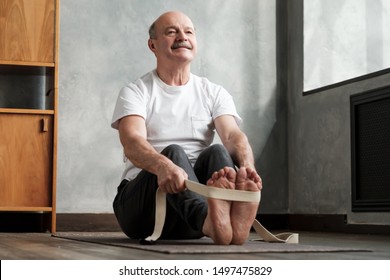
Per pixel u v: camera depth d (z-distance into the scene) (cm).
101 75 453
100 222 444
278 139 486
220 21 477
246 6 483
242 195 204
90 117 449
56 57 402
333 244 273
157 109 246
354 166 399
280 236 253
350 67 466
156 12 464
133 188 229
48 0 404
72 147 446
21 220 429
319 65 467
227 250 192
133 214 232
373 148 383
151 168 213
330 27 467
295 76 479
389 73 374
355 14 466
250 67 482
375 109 382
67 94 447
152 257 176
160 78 252
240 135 241
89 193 446
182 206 211
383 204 369
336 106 430
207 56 473
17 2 401
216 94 254
